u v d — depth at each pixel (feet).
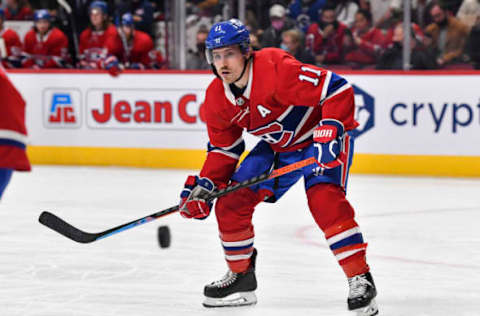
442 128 52.49
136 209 39.47
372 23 56.80
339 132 19.21
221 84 19.99
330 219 19.74
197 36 59.62
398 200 42.47
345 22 57.41
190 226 34.96
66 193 45.16
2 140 16.17
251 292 21.72
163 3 59.77
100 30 59.77
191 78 56.34
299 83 19.21
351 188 47.01
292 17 57.88
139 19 60.08
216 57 19.15
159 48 60.23
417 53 55.83
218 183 21.22
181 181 50.24
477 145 52.06
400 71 52.85
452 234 33.04
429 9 55.31
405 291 23.32
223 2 58.80
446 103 52.31
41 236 32.53
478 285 24.13
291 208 40.60
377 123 53.36
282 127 20.29
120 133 58.03
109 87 57.98
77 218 36.99
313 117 20.56
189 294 22.91
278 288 23.70
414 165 53.06
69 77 58.70
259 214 38.65
